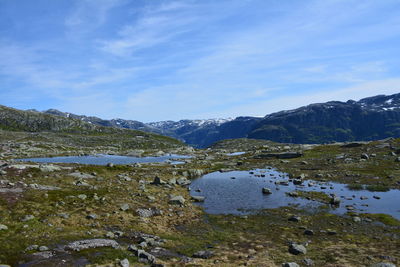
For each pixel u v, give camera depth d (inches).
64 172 2470.5
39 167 2416.3
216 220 1578.5
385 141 4503.0
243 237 1275.8
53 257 912.3
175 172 3324.3
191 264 924.0
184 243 1170.6
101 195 1812.3
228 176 3321.9
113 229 1290.6
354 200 1936.5
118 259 911.0
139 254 970.1
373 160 3334.2
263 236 1290.6
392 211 1654.8
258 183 2768.2
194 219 1592.0
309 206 1835.6
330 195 2091.5
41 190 1727.4
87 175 2500.0
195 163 4571.9
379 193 2108.8
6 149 6692.9
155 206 1748.3
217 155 6294.3
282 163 4101.9
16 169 2268.7
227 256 1021.8
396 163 3046.3
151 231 1321.4
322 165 3506.4
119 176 2662.4
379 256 991.6
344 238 1242.0
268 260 973.2
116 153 7632.9
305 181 2721.5
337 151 4404.5
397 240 1195.3
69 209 1480.1
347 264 920.3
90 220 1368.1
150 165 4128.9
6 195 1529.3
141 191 2086.6
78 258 912.3
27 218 1253.7
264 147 6899.6
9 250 937.5
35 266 839.1
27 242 1018.7
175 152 7859.3
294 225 1459.2
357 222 1475.1
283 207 1834.4
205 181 2994.6
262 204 1935.3
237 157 5393.7
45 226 1205.7
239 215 1674.5
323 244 1167.0
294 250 1062.4
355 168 3073.3
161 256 997.2
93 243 1041.5
